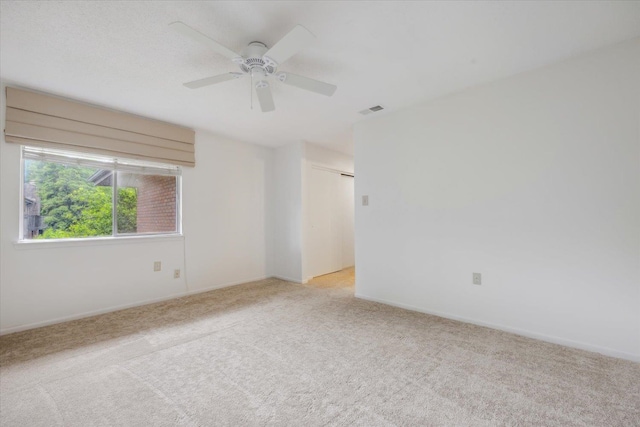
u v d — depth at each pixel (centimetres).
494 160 254
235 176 426
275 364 197
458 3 158
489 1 157
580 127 215
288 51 165
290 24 174
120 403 157
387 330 253
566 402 155
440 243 288
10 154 252
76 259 285
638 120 195
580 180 215
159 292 343
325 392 166
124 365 196
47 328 260
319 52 206
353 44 196
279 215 473
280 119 343
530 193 236
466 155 271
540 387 169
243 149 438
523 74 239
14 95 250
